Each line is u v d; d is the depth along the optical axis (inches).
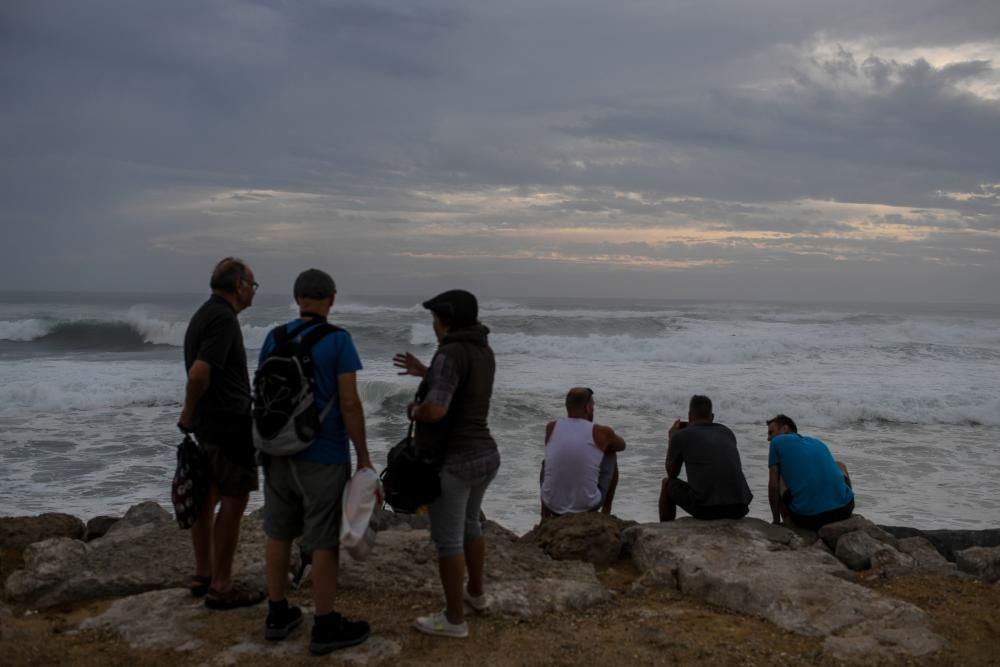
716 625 161.5
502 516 347.3
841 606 163.0
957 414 596.7
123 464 434.3
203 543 165.0
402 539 195.8
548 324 1327.5
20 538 223.8
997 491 401.1
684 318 1519.4
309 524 140.3
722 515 232.2
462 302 142.9
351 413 137.9
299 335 139.4
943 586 188.5
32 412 580.7
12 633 147.8
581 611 168.7
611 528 218.4
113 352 1077.1
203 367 149.4
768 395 633.0
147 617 156.9
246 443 156.0
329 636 141.0
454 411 140.1
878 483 417.1
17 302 3654.0
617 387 678.5
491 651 144.7
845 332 1206.3
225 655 140.6
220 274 156.3
